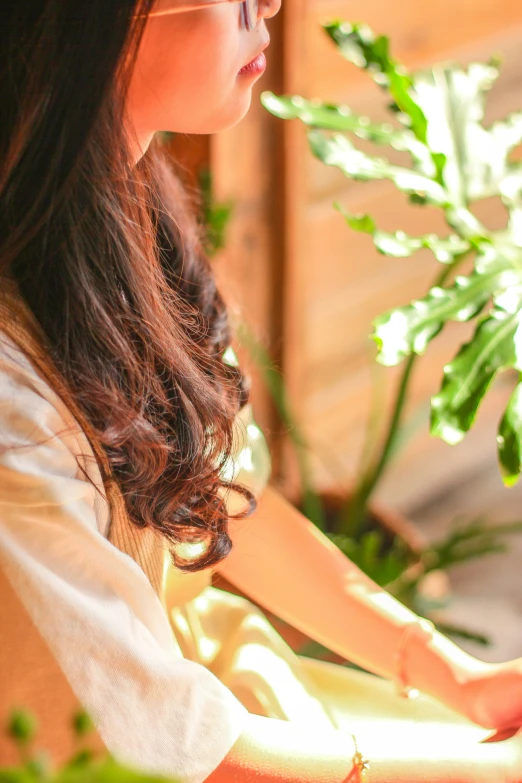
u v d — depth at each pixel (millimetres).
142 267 1284
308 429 2732
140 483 1271
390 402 2994
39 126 1182
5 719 1194
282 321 2451
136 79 1231
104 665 1203
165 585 1470
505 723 1436
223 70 1248
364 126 1670
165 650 1291
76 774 889
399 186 1633
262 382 2484
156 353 1300
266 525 1539
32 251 1226
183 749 1226
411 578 2051
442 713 1521
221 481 1380
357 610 1520
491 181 1669
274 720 1304
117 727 1204
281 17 2125
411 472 3123
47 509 1188
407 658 1497
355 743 1302
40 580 1182
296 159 2240
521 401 1379
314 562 1535
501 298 1466
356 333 2789
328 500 2248
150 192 1397
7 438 1175
